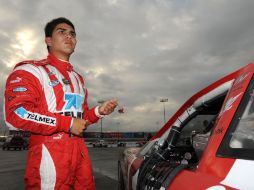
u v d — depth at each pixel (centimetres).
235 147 170
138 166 343
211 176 170
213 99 277
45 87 248
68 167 241
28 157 247
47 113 237
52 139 240
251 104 180
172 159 340
